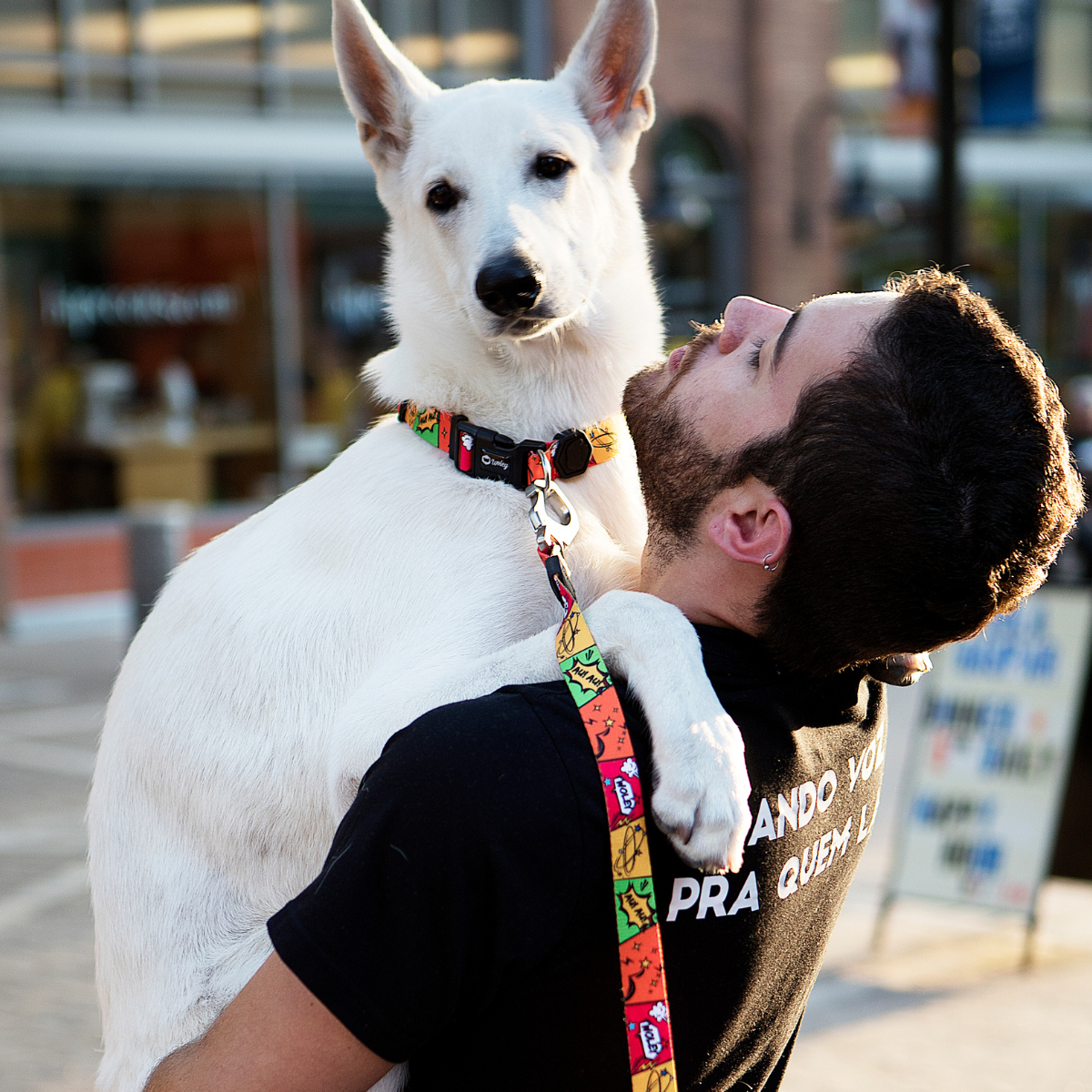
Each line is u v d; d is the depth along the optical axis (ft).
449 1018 4.06
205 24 35.29
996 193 51.37
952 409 4.08
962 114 22.49
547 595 6.34
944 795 14.96
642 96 8.39
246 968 5.77
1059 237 52.90
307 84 37.01
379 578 6.28
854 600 4.17
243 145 35.68
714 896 4.20
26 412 33.99
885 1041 11.91
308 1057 3.99
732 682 4.47
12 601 33.65
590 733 4.07
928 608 4.13
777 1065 4.91
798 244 46.01
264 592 6.39
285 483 37.70
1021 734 14.79
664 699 4.37
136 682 6.44
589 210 7.94
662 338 8.05
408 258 8.07
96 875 6.31
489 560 6.26
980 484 4.07
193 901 5.99
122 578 35.47
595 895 3.95
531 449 6.49
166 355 36.01
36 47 33.17
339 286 38.24
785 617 4.36
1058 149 51.88
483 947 3.98
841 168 46.55
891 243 48.19
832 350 4.28
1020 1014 12.50
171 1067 4.25
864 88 47.16
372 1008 3.96
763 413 4.39
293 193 37.14
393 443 6.79
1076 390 48.14
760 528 4.35
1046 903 15.97
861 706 4.81
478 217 7.50
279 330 37.32
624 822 3.96
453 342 7.22
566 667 4.27
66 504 34.81
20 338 33.81
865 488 4.07
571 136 7.98
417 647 6.05
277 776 6.02
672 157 44.24
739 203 45.52
